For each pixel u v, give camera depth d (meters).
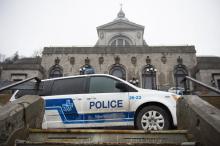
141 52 31.33
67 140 5.21
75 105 7.29
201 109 4.64
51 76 30.92
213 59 34.09
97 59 31.20
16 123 4.80
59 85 7.67
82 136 5.22
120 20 41.31
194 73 29.88
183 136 5.09
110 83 7.56
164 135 5.12
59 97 7.41
